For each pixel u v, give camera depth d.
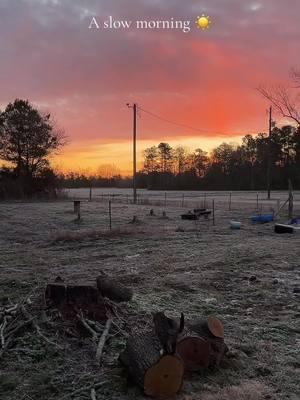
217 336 4.63
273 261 10.86
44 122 50.84
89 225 19.91
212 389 4.19
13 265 10.55
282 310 6.89
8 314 5.86
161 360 4.03
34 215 25.56
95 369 4.55
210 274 9.34
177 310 6.75
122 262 10.82
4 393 4.17
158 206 33.03
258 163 94.81
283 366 4.75
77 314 5.49
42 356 4.87
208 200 42.84
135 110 39.44
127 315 6.05
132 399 4.02
